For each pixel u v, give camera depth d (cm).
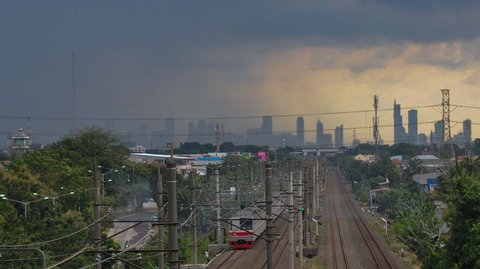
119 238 8312
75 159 8988
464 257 3744
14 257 4253
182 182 8300
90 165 9025
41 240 4934
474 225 3703
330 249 7519
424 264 4941
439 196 7744
